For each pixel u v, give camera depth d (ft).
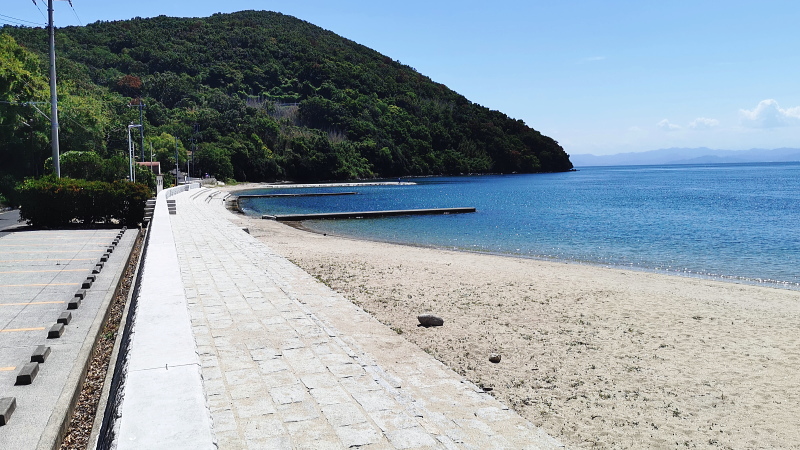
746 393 25.16
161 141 294.25
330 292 37.04
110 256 46.24
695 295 46.78
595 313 39.47
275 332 24.29
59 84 206.28
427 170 488.02
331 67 547.90
